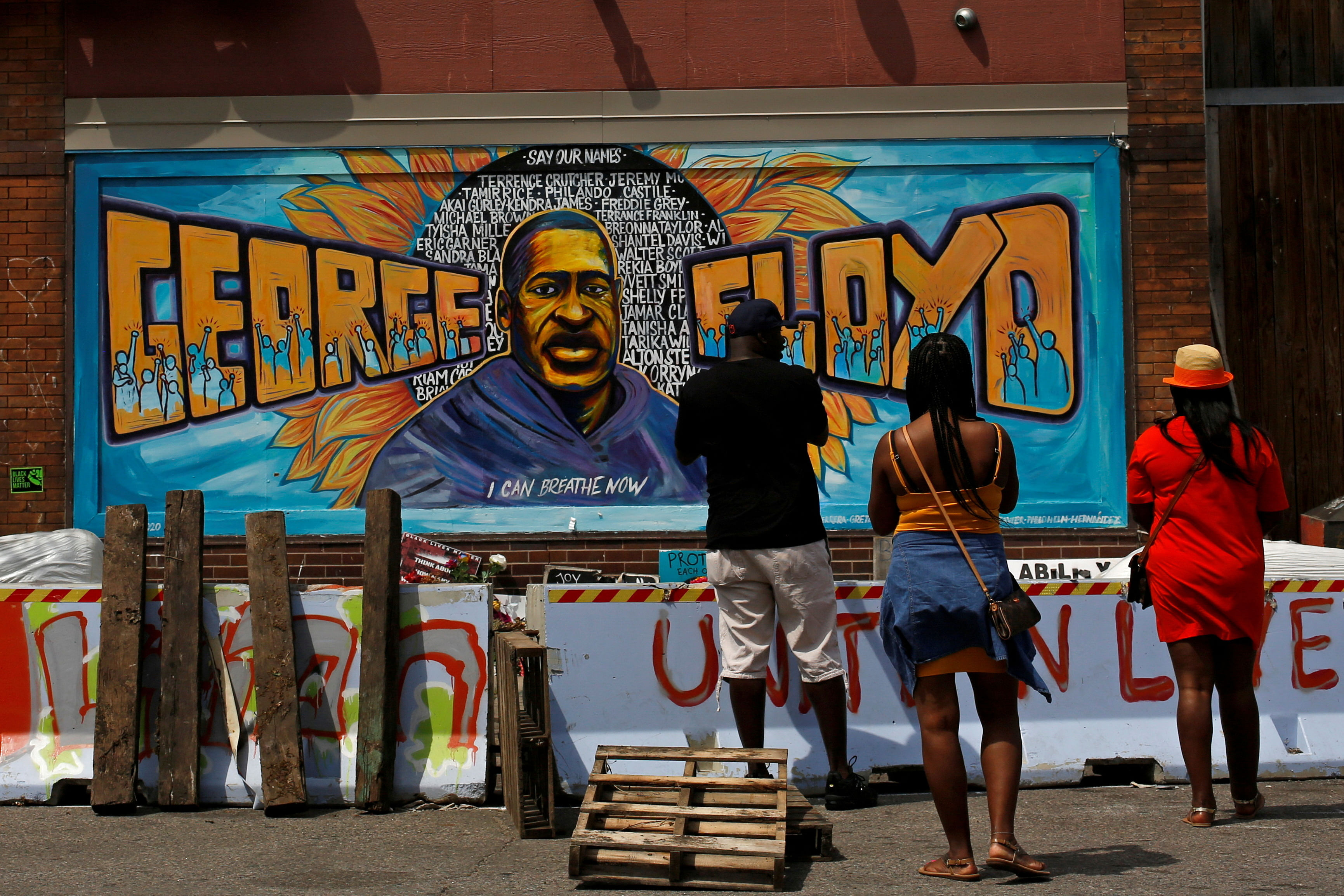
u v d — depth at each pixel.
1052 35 9.07
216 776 5.30
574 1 9.02
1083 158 9.05
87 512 8.81
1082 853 4.30
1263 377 9.80
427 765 5.32
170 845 4.57
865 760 5.59
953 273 8.98
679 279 8.95
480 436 8.89
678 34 9.02
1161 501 4.86
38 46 8.98
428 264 8.93
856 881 3.98
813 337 8.95
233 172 8.94
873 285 8.96
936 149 9.02
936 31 9.05
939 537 3.98
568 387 8.91
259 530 5.45
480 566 8.62
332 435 8.86
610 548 8.83
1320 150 9.92
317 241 8.93
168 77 8.97
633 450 8.90
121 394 8.86
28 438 8.84
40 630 5.49
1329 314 9.84
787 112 8.99
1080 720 5.73
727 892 3.89
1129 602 5.48
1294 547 6.89
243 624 5.48
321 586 8.77
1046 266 9.00
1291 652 5.86
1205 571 4.73
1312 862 4.12
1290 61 9.99
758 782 4.29
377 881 4.01
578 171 8.98
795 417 5.11
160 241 8.92
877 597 5.74
